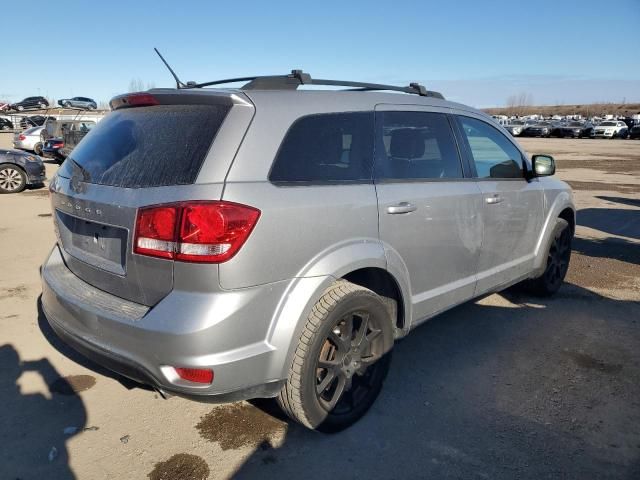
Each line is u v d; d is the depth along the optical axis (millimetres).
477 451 2809
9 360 3676
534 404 3279
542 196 4555
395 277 3041
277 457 2730
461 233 3566
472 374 3652
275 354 2471
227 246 2264
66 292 2744
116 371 2525
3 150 12531
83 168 2832
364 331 2936
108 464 2648
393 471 2641
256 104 2533
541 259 4695
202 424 3004
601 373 3695
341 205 2717
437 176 3467
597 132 51688
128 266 2453
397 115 3252
